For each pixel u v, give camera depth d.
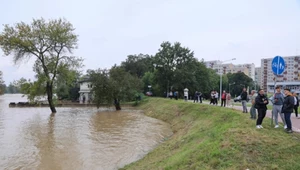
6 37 36.91
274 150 7.79
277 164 6.98
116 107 48.16
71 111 44.88
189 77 60.50
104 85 46.38
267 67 129.50
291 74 114.62
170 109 32.31
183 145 12.77
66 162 12.30
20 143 16.64
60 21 40.03
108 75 47.94
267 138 8.84
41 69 40.34
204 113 21.30
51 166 11.71
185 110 27.22
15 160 12.66
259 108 10.65
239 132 10.11
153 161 10.99
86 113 40.47
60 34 39.25
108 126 24.89
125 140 17.62
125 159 12.77
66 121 29.31
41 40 38.94
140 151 14.41
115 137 18.78
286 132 9.76
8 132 21.19
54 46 40.22
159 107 38.16
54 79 42.03
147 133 20.61
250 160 7.41
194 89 62.31
